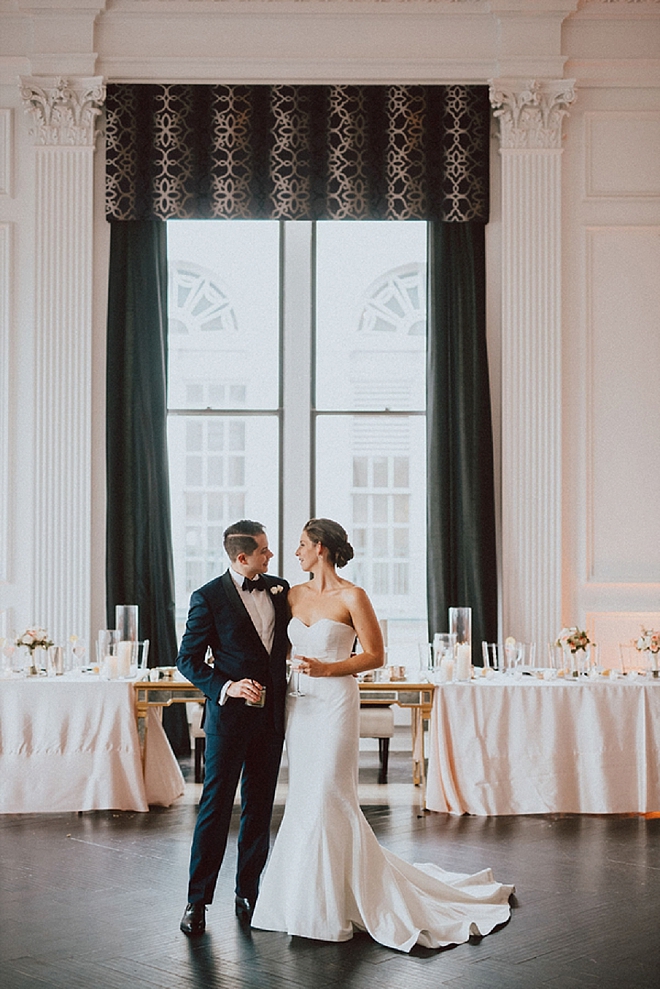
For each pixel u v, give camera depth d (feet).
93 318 27.40
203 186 27.32
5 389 27.40
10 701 20.71
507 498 27.04
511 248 27.30
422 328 29.68
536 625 26.89
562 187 27.53
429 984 11.84
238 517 29.45
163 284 27.61
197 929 13.51
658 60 27.48
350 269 29.63
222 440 29.53
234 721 13.67
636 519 27.30
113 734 20.62
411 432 29.55
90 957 12.61
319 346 29.60
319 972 12.19
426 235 29.35
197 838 13.65
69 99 27.25
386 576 29.53
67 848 17.75
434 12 27.35
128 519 26.91
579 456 27.37
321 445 29.45
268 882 13.80
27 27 27.50
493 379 27.55
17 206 27.61
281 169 27.37
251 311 29.60
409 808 21.08
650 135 27.61
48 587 27.02
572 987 11.75
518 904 14.74
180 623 29.37
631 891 15.34
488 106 27.50
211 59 27.25
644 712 20.99
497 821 20.08
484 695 20.93
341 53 27.40
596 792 20.81
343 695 13.82
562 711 20.98
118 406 26.99
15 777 20.57
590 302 27.45
